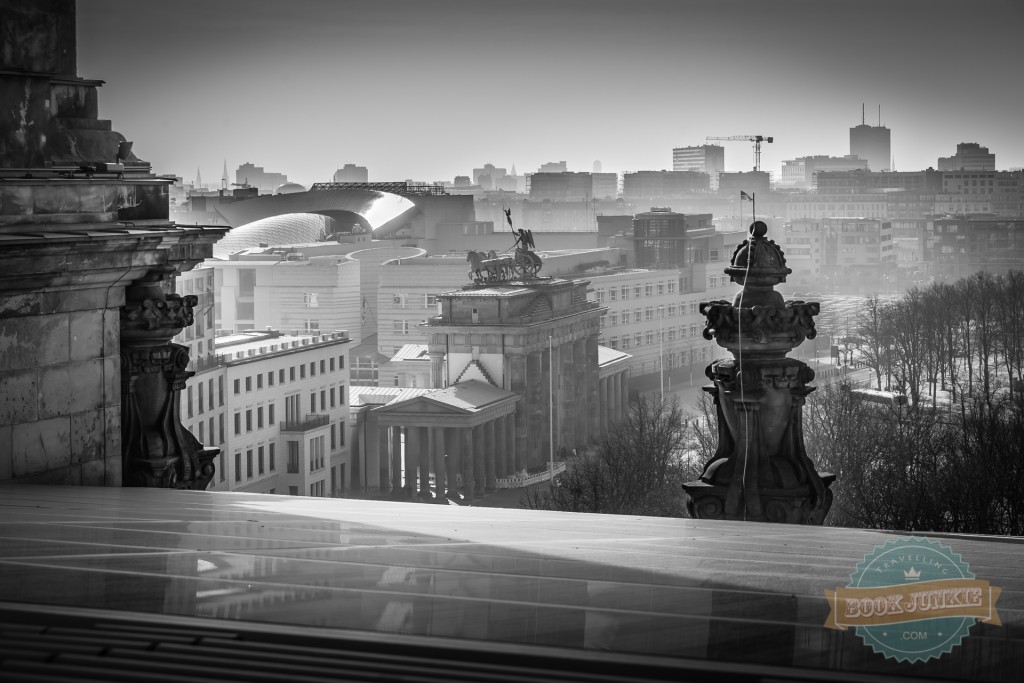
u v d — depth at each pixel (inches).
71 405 1374.3
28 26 1392.7
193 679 470.9
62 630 546.9
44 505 1085.8
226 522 956.0
